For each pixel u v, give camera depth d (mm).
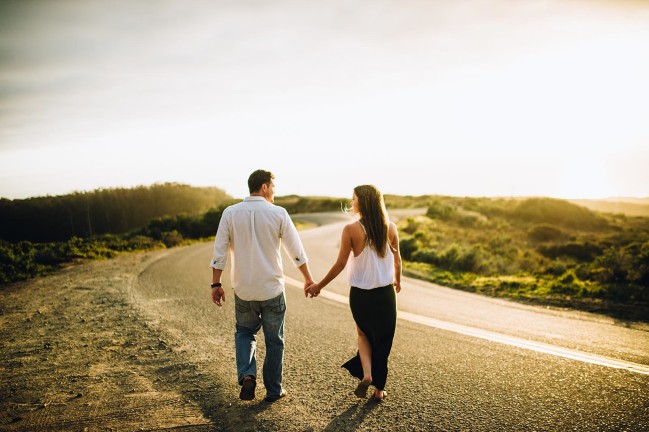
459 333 5387
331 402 3340
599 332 5523
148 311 6551
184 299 7488
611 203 55562
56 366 4195
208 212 30406
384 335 3287
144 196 47094
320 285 3309
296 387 3648
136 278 9836
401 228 28125
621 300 7773
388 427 2918
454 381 3746
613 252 11008
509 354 4496
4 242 14797
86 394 3518
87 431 2891
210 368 4102
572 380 3729
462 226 33812
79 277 10078
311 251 16719
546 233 29656
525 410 3148
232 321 5957
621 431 2812
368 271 3242
